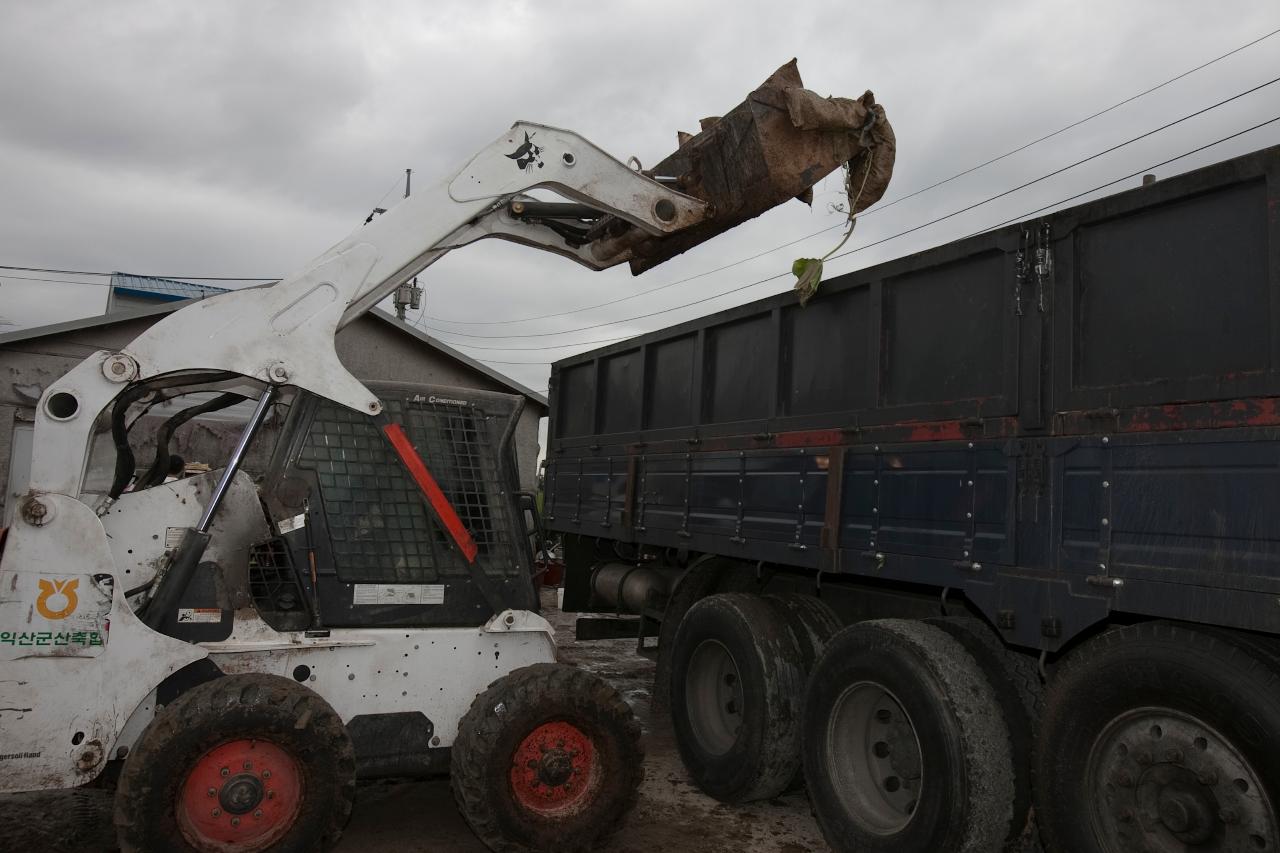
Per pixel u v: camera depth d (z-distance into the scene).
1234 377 2.83
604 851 4.28
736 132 4.43
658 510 6.21
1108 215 3.31
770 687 4.61
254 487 4.05
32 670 3.33
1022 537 3.47
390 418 4.25
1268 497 2.68
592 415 7.64
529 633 4.29
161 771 3.26
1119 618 3.32
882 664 3.85
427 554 4.21
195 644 3.63
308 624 3.98
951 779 3.45
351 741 3.71
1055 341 3.47
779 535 4.85
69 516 3.42
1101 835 3.02
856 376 4.53
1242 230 2.90
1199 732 2.79
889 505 4.13
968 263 3.95
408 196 4.21
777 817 4.82
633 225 4.76
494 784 3.80
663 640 6.09
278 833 3.46
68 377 3.51
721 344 5.82
